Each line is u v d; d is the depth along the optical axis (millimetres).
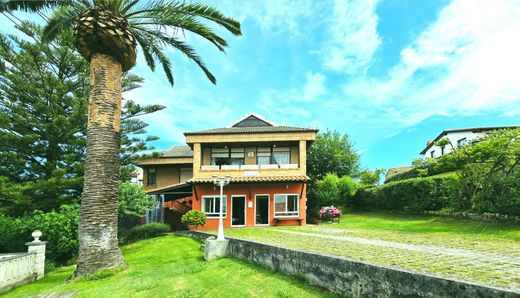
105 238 8242
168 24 9945
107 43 8461
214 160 22266
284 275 5711
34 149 16359
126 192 16172
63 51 16188
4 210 14445
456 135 26656
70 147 16766
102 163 8484
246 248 7574
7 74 15172
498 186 11344
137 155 19484
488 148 11172
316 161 31156
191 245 11906
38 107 15617
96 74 8703
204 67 11391
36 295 6562
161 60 11711
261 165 20641
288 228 14953
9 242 12297
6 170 15711
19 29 15055
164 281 6500
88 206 8227
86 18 8219
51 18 9453
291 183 19641
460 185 13102
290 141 21125
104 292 6238
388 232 10578
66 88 16797
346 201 25953
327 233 11219
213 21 10188
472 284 2766
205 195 19734
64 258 12953
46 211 15406
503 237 8055
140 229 17406
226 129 23016
